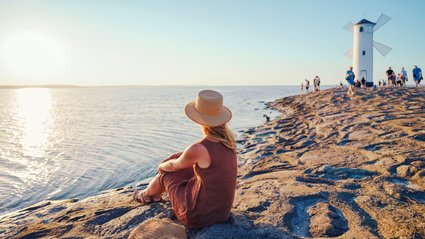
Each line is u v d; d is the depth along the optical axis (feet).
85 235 12.97
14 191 38.73
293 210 14.79
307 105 103.60
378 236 12.21
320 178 20.66
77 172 46.68
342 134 37.06
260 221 13.38
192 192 11.85
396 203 15.33
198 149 10.86
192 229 12.16
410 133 30.60
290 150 35.68
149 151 60.75
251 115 122.01
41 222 15.46
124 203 16.55
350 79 92.38
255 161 32.86
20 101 411.34
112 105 247.91
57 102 350.02
